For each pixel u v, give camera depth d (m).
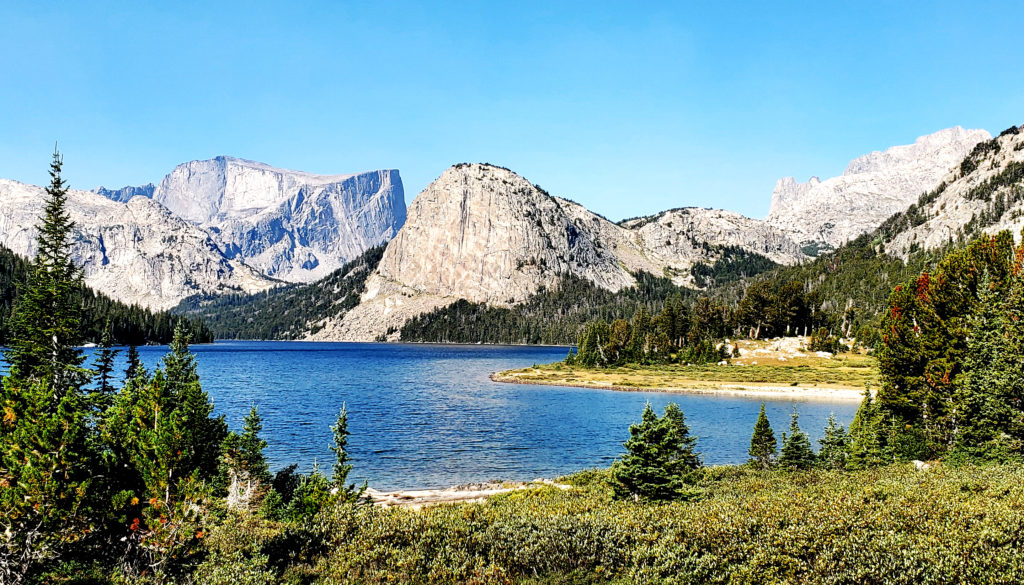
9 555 20.34
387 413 91.31
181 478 24.70
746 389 118.06
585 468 57.19
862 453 40.66
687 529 17.39
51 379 38.91
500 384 137.75
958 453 37.81
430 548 19.09
